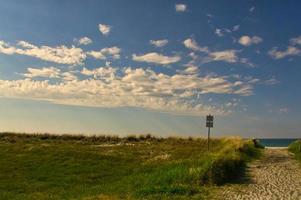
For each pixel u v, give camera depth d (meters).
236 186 21.22
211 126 34.59
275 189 20.45
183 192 19.52
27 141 51.06
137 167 31.94
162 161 34.66
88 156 37.16
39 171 31.33
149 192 19.88
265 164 30.45
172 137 56.03
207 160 25.67
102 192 22.11
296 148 43.75
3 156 37.44
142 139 55.97
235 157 28.22
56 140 53.59
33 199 22.08
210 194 19.17
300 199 18.09
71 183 27.19
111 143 51.06
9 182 27.73
